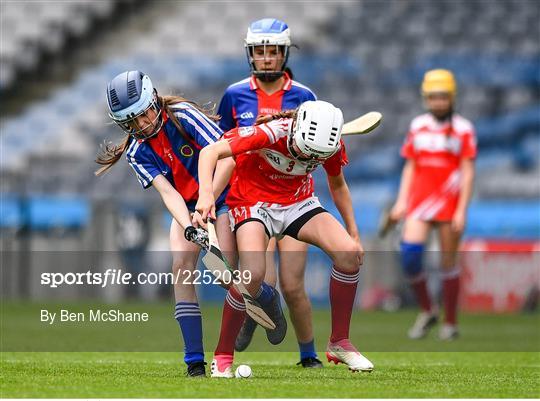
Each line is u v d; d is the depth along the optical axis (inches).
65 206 1980.8
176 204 705.6
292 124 692.1
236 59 2832.2
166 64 2822.3
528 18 2970.0
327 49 2915.8
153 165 720.3
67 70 2792.8
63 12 2844.5
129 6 2940.5
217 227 750.5
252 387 604.7
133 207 1940.2
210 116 727.7
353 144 2593.5
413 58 2891.2
